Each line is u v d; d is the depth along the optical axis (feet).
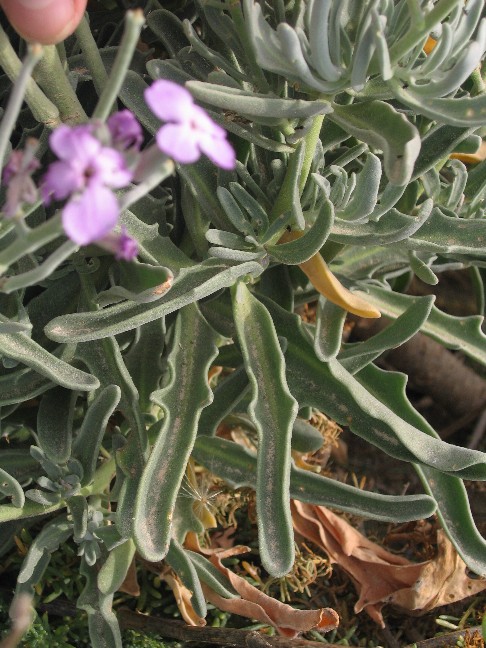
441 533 1.07
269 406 0.86
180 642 1.03
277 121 0.83
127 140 0.57
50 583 1.04
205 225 0.95
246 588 1.00
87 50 0.85
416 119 0.97
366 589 1.07
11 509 0.89
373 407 0.88
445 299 1.41
